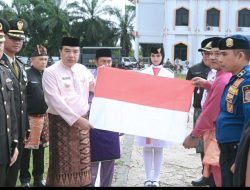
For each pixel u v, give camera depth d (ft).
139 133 16.57
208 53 16.57
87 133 15.85
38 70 19.56
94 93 16.57
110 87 16.65
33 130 19.06
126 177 21.43
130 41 219.61
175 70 147.33
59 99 15.26
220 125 12.75
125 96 16.69
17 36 15.74
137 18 179.22
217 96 14.20
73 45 15.60
